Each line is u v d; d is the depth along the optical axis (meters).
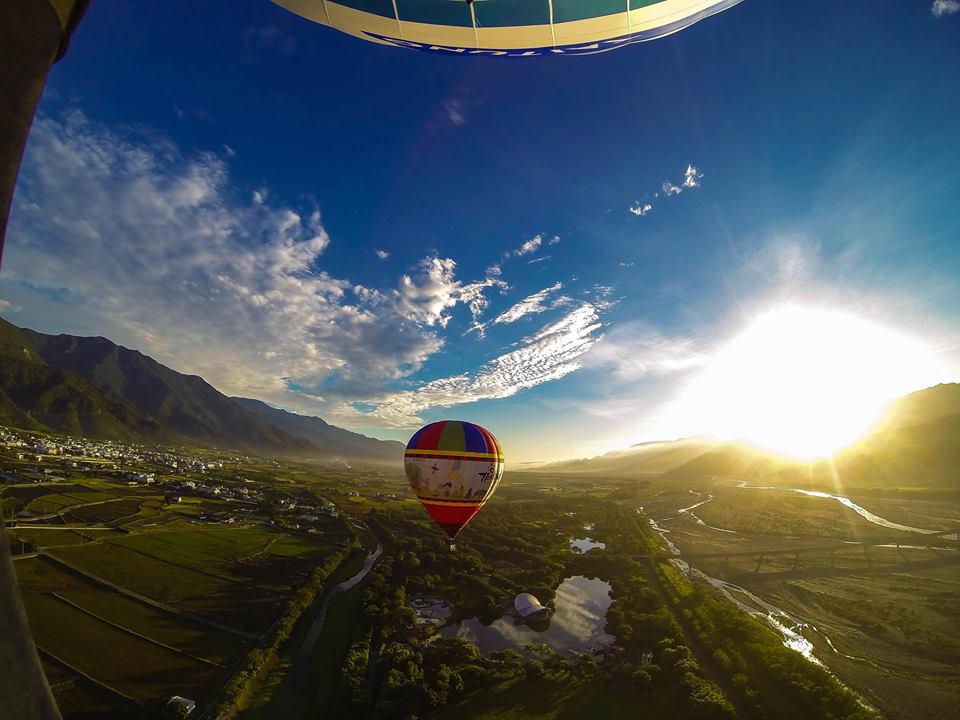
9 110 2.61
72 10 2.92
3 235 2.59
